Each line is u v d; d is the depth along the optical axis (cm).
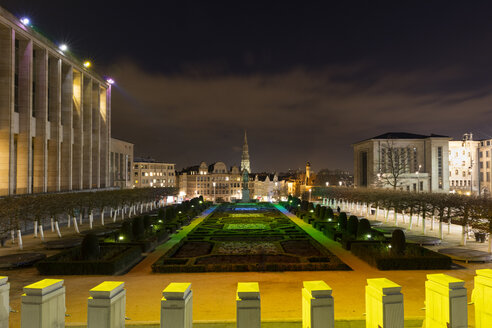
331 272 2383
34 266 2644
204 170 16550
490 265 2578
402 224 5272
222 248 3319
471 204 3497
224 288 1967
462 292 696
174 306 643
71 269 2381
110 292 639
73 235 4209
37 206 3759
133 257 2825
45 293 650
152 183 15562
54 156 6372
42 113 5875
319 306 665
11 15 5016
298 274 2325
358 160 13175
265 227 4809
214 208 8681
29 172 5431
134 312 1545
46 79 5950
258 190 16825
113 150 10544
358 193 6588
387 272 2370
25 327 637
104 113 8775
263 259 2578
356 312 1514
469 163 12388
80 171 7319
